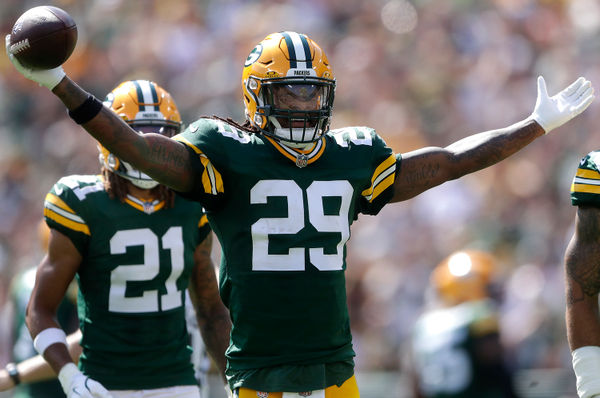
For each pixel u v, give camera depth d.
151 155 10.62
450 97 38.75
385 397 26.59
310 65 11.28
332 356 11.22
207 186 11.02
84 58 46.25
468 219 33.50
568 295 12.19
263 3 45.03
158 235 14.45
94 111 10.24
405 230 33.78
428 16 41.47
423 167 11.92
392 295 32.59
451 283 20.58
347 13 43.81
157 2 46.62
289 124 11.13
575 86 12.54
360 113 39.69
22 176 43.56
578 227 12.18
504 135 12.30
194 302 15.16
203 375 16.91
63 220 14.08
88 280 14.36
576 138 33.88
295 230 11.05
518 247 32.28
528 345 28.48
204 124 11.23
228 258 11.26
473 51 39.72
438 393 20.16
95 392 13.09
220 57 43.66
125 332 14.31
